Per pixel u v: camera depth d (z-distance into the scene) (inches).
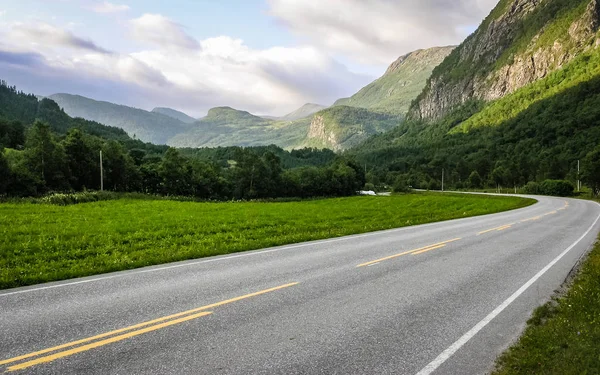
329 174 4722.0
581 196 3585.1
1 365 209.3
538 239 772.0
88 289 367.6
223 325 273.4
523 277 443.5
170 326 270.1
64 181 2573.8
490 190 5305.1
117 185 3169.3
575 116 7667.3
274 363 218.7
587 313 309.6
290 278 416.5
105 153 3036.4
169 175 3294.8
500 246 673.0
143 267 475.5
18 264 490.6
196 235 776.9
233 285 384.5
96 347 234.1
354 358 228.5
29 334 253.3
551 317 312.2
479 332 275.3
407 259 537.3
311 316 296.0
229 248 616.4
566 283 423.2
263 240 709.3
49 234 732.7
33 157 2448.3
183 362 217.2
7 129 5078.7
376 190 6131.9
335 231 877.2
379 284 396.5
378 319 293.7
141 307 311.4
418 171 7273.6
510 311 323.3
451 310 320.2
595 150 3410.4
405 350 242.1
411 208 1854.1
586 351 236.4
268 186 3956.7
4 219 929.5
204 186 3516.2
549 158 5925.2
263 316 293.7
